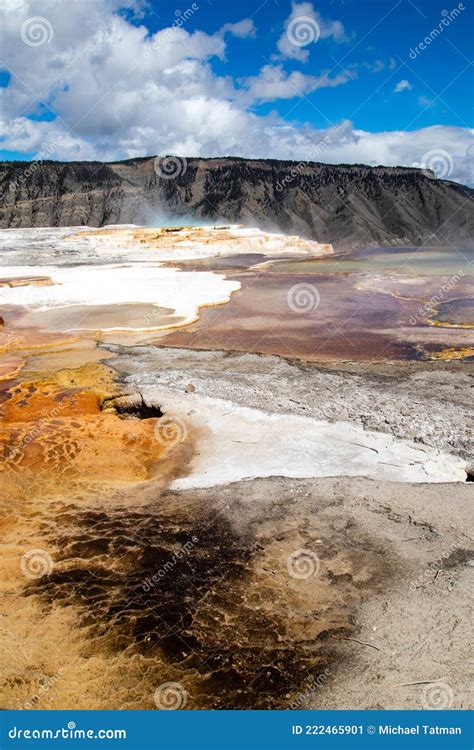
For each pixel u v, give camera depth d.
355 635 5.04
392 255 43.53
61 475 8.19
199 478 7.99
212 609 5.45
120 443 9.16
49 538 6.72
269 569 5.99
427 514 6.83
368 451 8.53
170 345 15.27
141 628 5.23
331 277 28.97
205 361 13.30
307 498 7.30
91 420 9.95
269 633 5.11
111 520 7.06
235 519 6.94
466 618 5.15
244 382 11.48
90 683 4.69
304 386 11.21
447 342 15.12
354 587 5.65
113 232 52.78
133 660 4.88
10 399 11.06
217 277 28.20
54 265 34.47
